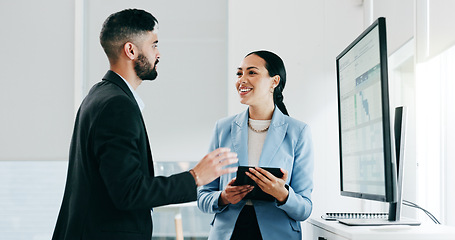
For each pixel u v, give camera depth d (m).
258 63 2.62
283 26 4.38
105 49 2.09
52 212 4.52
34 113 4.50
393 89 3.68
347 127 2.63
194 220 4.38
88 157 1.92
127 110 1.91
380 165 2.08
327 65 4.36
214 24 4.53
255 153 2.55
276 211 2.42
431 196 3.05
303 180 2.52
